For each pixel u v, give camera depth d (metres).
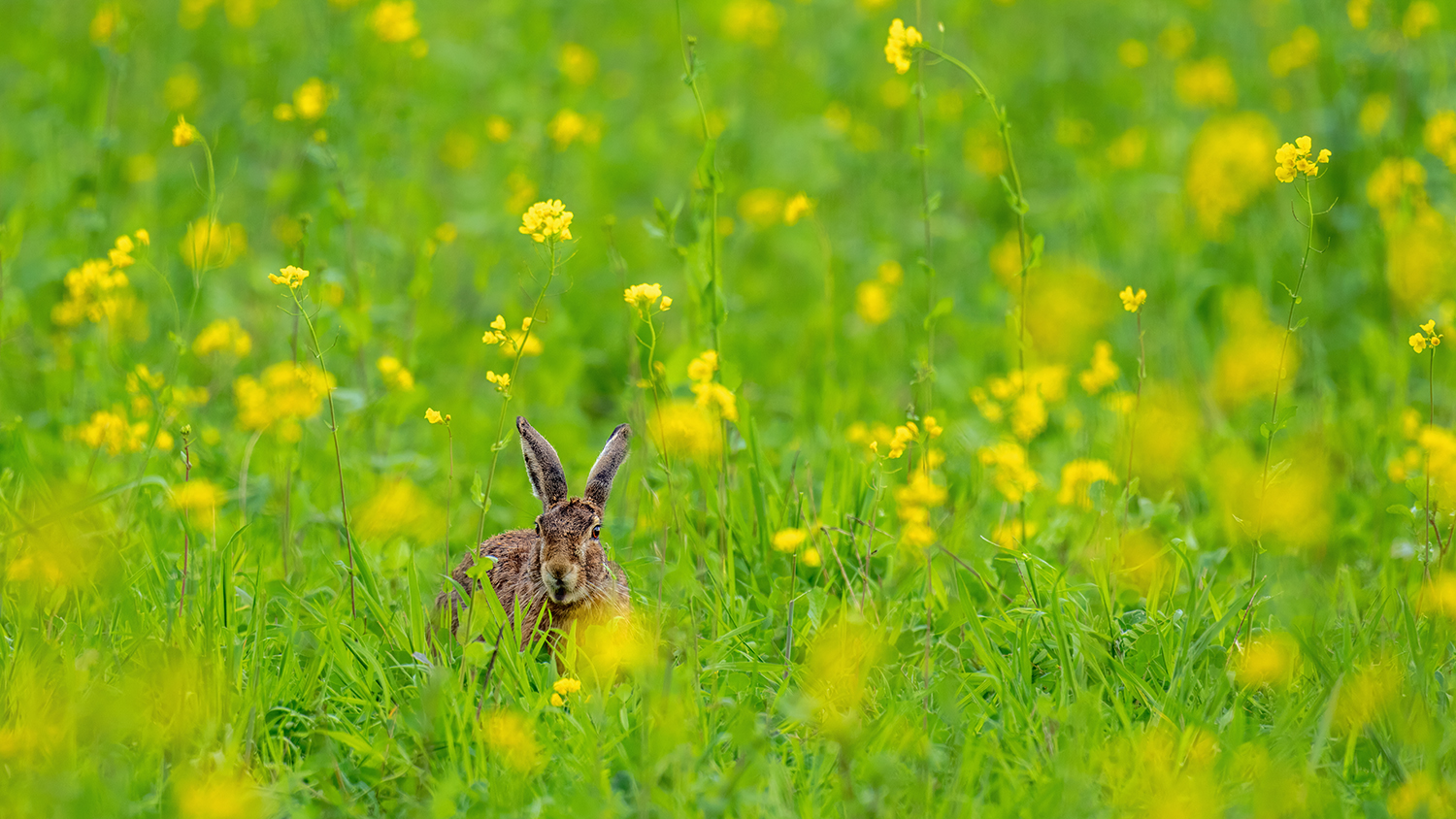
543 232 8.81
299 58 18.58
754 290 16.14
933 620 9.10
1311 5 17.75
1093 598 9.34
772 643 8.84
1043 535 10.39
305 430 11.80
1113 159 17.16
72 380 12.77
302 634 8.66
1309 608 8.84
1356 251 14.55
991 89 18.48
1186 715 7.55
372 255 14.72
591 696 7.75
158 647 7.91
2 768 7.04
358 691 8.12
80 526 9.61
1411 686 7.71
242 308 15.62
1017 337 10.80
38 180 16.16
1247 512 9.62
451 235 13.98
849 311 15.62
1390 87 15.73
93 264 11.68
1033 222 16.81
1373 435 11.57
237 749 7.15
